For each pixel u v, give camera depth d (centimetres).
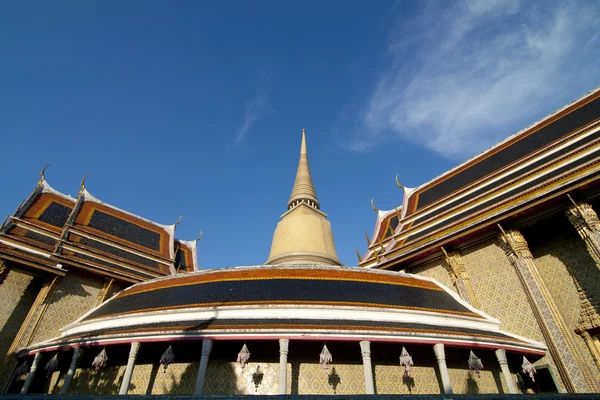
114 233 3189
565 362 1576
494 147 2727
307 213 2923
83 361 1714
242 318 1512
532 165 2212
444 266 2316
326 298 1638
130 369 1422
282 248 2734
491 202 2225
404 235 2775
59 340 1705
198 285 1847
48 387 1752
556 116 2386
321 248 2709
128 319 1670
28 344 2120
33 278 2417
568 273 1809
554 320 1662
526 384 1684
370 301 1659
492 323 1775
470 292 2081
